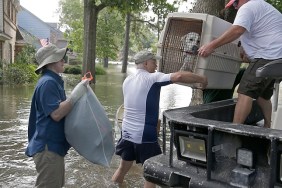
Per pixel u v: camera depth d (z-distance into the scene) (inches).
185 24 159.3
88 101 157.0
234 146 100.1
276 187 88.4
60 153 154.0
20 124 407.2
